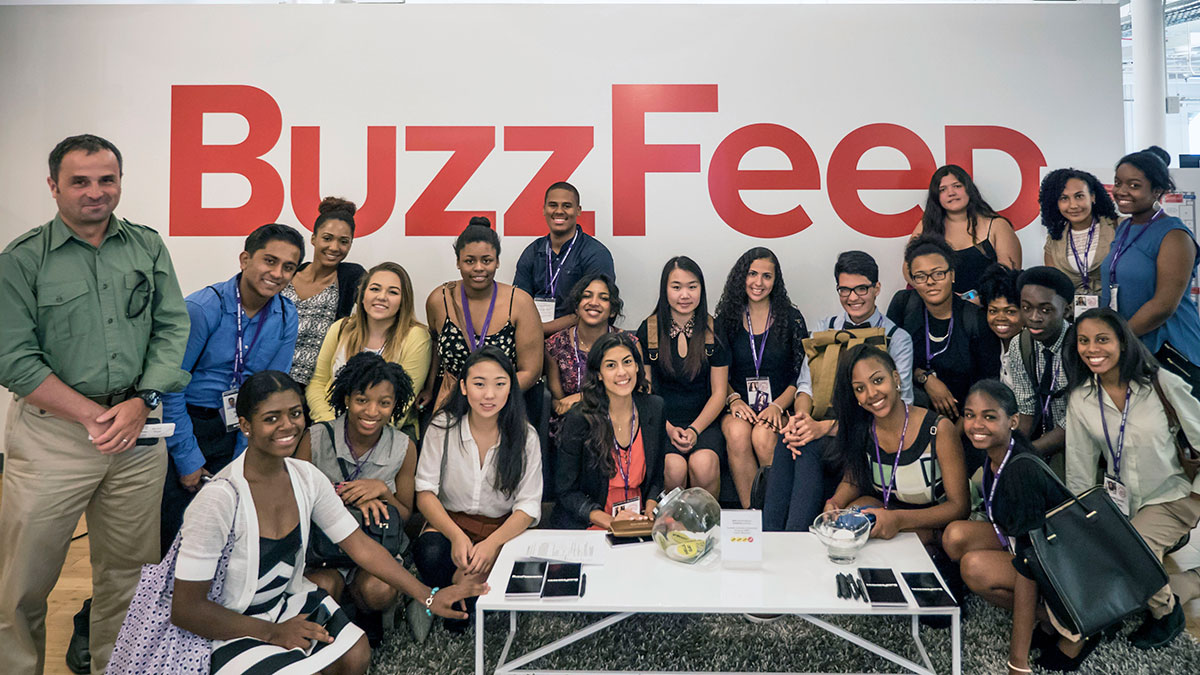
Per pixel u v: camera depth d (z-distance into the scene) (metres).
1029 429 3.45
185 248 4.61
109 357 2.38
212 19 4.56
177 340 2.54
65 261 2.35
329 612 2.29
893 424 2.96
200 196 4.60
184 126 4.58
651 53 4.59
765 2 4.68
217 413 3.11
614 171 4.62
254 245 3.02
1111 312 2.87
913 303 3.99
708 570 2.46
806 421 3.38
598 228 4.63
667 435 3.64
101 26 4.55
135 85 4.57
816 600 2.23
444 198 4.61
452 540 2.82
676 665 2.62
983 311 3.80
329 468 2.92
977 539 2.80
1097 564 2.42
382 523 2.78
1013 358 3.48
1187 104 6.40
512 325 3.72
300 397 2.17
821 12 4.56
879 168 4.60
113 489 2.46
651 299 4.67
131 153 4.58
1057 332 3.35
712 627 2.88
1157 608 2.69
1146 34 5.51
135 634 2.05
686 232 4.63
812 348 3.65
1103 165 4.57
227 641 2.06
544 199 4.51
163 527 2.91
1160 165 3.50
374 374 2.82
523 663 2.29
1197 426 2.77
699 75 4.60
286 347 3.26
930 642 2.76
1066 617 2.40
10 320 2.26
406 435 3.06
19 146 4.58
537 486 2.99
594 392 3.13
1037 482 2.45
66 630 2.96
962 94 4.58
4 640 2.31
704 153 4.61
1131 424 2.86
